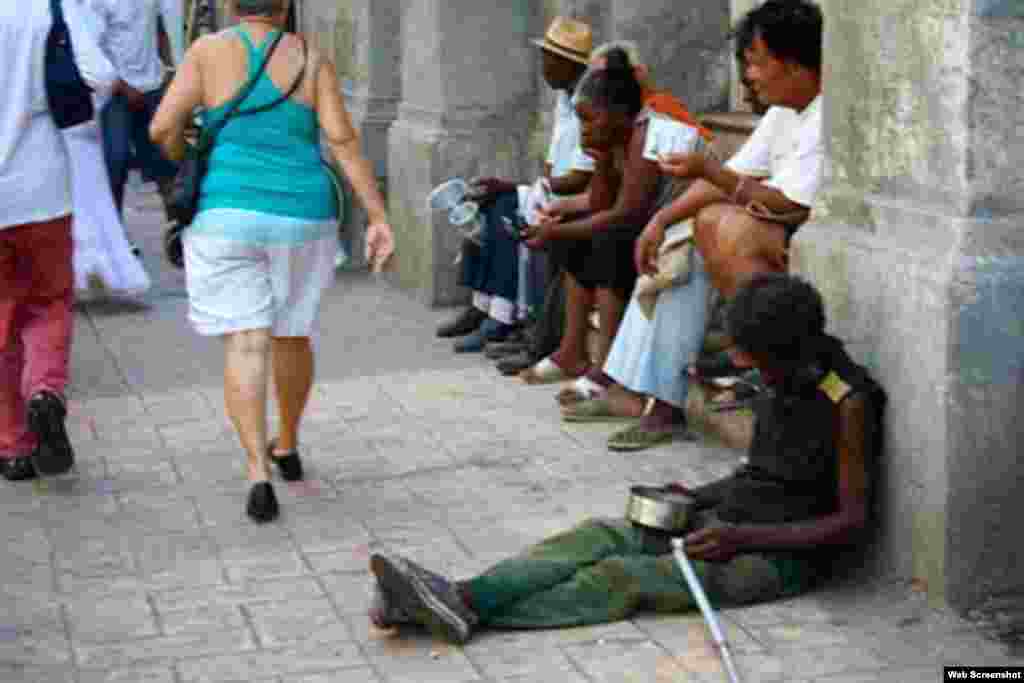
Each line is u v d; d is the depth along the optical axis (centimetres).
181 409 766
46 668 477
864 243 524
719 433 684
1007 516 488
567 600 496
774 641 482
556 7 897
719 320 705
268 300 606
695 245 673
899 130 510
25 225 639
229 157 595
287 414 646
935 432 485
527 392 782
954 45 480
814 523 504
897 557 509
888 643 479
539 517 604
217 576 550
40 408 630
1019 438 484
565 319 809
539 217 762
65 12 640
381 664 475
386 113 1114
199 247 596
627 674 464
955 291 476
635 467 662
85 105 648
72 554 574
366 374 823
